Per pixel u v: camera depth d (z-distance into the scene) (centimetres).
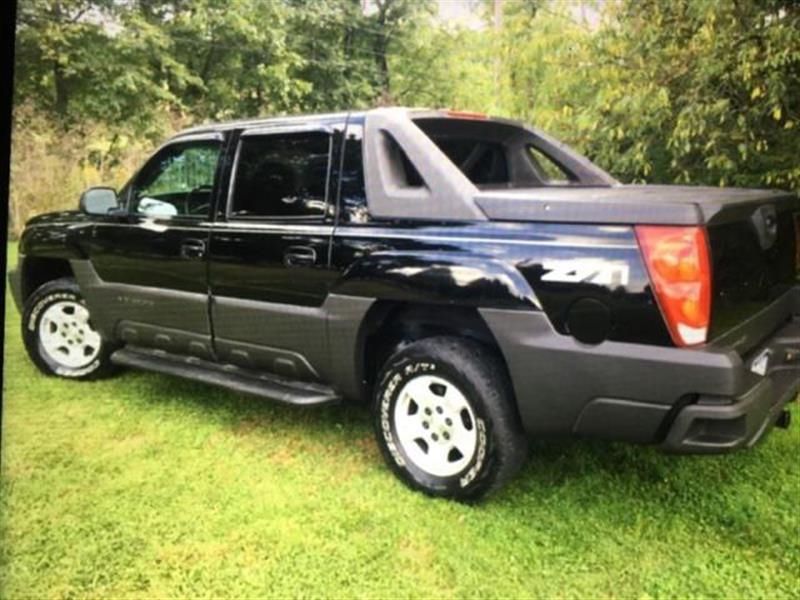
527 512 256
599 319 219
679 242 206
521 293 231
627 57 447
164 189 342
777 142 406
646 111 424
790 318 286
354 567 223
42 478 279
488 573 220
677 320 207
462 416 258
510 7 639
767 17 377
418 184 269
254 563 225
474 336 259
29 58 1079
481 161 342
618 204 216
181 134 340
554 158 357
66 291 392
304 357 295
